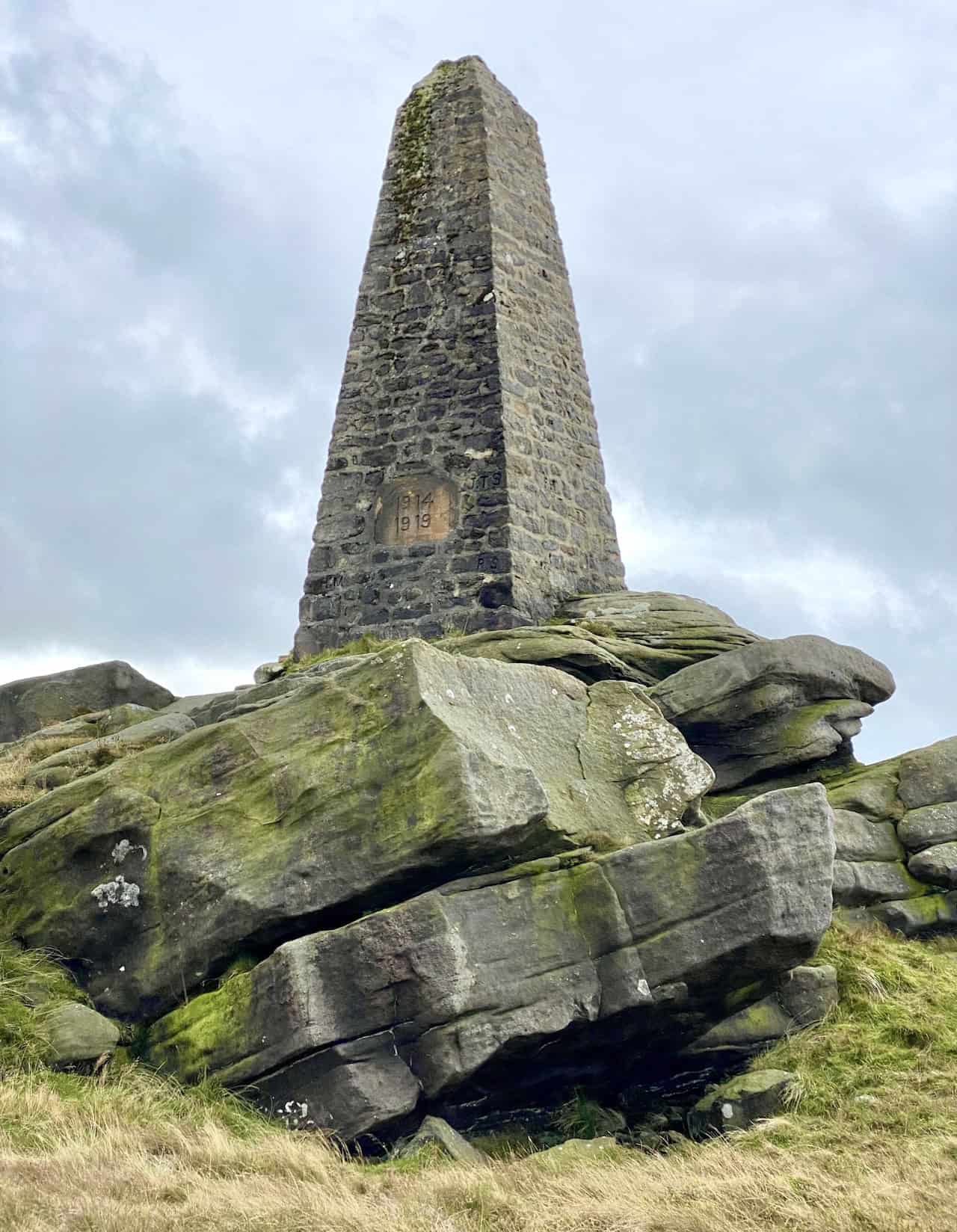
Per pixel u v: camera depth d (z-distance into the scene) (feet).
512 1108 42.73
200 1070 41.09
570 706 50.01
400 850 42.14
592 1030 41.86
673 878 42.86
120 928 45.14
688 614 66.44
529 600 66.44
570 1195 33.53
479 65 77.87
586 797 47.34
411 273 73.41
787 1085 41.29
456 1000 39.75
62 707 71.00
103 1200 30.50
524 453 69.41
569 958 42.01
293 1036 39.68
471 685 46.98
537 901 42.63
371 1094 39.01
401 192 75.61
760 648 60.34
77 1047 41.63
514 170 76.54
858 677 62.28
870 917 54.29
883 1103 40.04
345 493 70.38
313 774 44.75
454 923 40.73
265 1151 35.83
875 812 57.36
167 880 44.98
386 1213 31.58
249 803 45.52
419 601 67.05
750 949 42.01
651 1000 41.70
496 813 42.34
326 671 59.72
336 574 69.10
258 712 47.75
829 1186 33.71
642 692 51.85
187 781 47.09
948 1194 33.12
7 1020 42.11
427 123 76.79
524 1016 40.50
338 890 42.55
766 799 43.42
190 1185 32.53
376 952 40.06
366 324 73.26
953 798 57.52
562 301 76.33
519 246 74.49
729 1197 32.91
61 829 46.96
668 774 49.49
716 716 59.31
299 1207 31.17
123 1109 38.22
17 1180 31.27
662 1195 33.45
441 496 68.59
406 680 45.03
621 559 73.72
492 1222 31.91
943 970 49.49
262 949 43.57
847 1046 43.45
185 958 43.60
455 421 69.67
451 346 71.15
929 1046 43.21
